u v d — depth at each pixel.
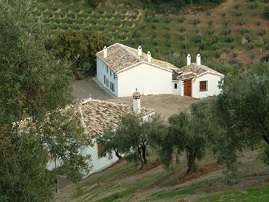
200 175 32.91
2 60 20.89
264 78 24.39
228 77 67.25
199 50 96.88
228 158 26.12
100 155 42.75
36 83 22.17
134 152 38.34
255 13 105.38
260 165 31.81
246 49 97.56
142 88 68.06
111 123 43.88
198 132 30.89
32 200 19.52
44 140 23.56
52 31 104.88
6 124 20.16
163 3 114.19
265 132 24.89
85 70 81.19
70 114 24.38
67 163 24.08
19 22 21.03
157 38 102.31
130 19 110.00
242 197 24.84
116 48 76.12
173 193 28.97
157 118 39.00
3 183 19.12
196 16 108.00
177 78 68.19
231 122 25.41
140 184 34.03
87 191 35.94
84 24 108.12
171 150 31.77
